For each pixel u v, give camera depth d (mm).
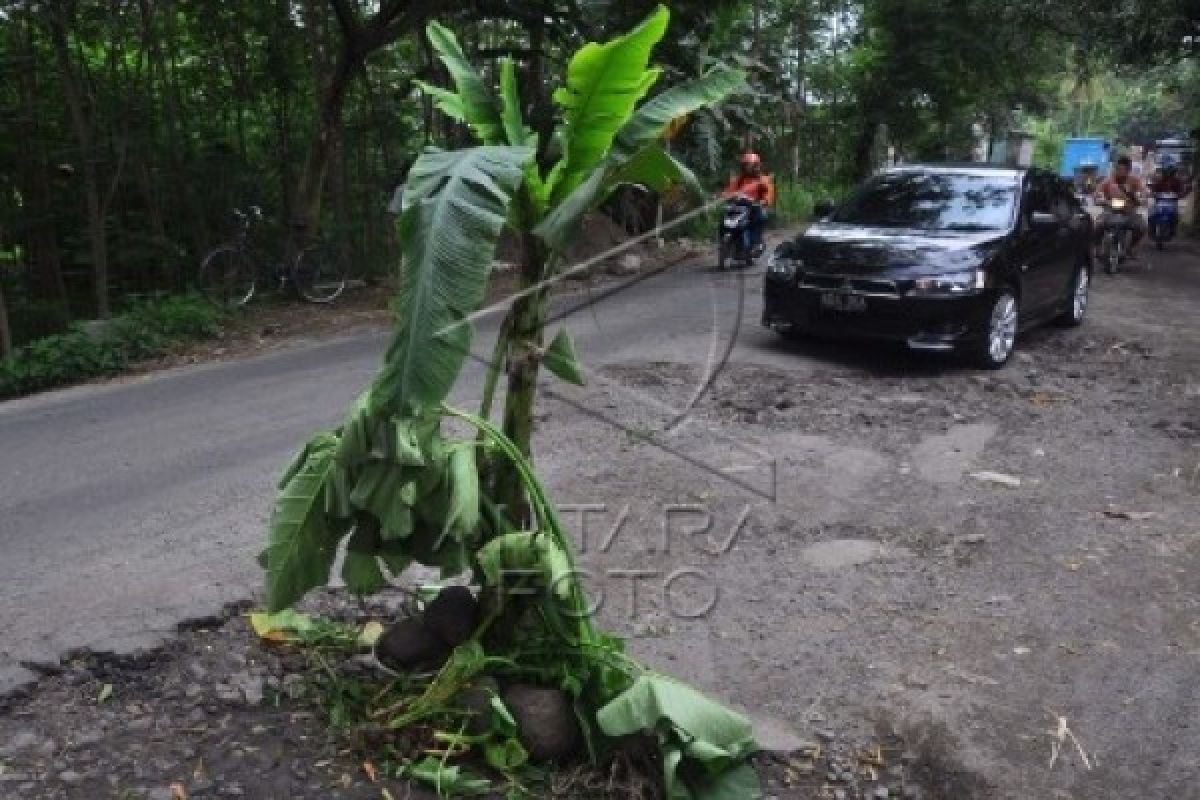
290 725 3654
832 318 9008
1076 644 4434
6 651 4105
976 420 7605
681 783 3277
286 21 14062
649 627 4480
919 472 6480
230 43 14297
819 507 5855
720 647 4344
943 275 8594
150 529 5480
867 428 7340
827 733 3795
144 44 12766
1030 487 6270
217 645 4195
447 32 3854
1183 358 9820
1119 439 7262
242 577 4836
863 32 26609
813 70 25938
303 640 4129
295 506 3514
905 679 4145
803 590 4859
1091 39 18547
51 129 13188
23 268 13859
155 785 3314
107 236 13648
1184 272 15977
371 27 12859
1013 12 19953
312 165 13227
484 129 3652
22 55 12461
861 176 27922
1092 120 64250
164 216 14273
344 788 3334
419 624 3789
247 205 14586
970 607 4738
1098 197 15742
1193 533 5617
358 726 3578
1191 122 37188
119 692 3861
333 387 8602
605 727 3217
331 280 13305
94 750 3496
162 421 7723
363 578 3674
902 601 4781
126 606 4512
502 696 3494
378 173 15375
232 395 8469
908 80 25562
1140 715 3941
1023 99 31016
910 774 3598
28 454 6969
